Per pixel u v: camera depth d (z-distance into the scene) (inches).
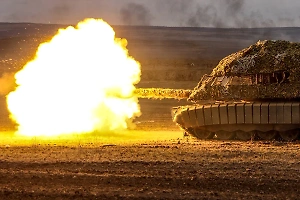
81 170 1219.2
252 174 1189.1
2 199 1040.2
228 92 1902.1
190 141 1825.8
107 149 1517.0
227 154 1429.6
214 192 1067.9
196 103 2030.0
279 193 1067.9
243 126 1889.8
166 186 1106.1
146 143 1705.2
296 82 1825.8
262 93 1854.1
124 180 1139.3
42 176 1167.0
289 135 1855.3
